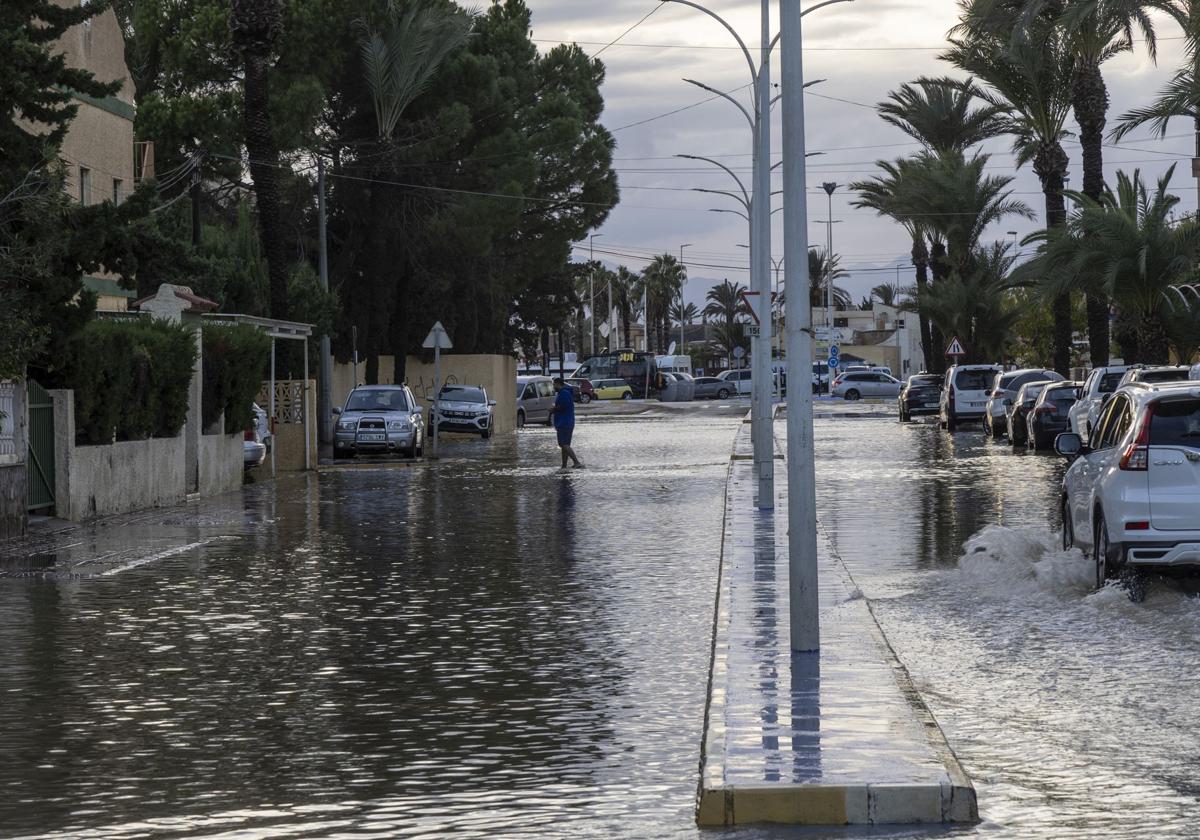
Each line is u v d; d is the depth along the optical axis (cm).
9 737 1044
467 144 6662
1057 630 1431
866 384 11312
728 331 17475
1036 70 5378
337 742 1023
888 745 926
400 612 1617
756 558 1942
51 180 2525
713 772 858
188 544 2341
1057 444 1839
